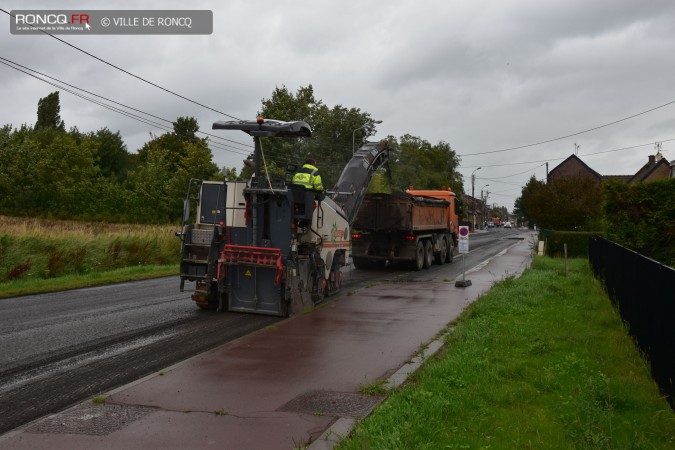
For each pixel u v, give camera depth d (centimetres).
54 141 4872
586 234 2831
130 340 912
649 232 1933
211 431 507
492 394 589
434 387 608
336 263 1447
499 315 1076
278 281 1090
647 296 730
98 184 4012
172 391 624
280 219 1130
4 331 978
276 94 5066
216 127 1199
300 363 748
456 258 2873
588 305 1179
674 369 554
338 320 1075
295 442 481
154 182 4003
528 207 3341
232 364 741
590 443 455
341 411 560
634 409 564
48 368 743
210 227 1204
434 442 466
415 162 6781
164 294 1477
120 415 548
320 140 4972
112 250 2169
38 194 3881
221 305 1169
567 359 723
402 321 1065
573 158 7931
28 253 1852
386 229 2102
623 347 816
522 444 466
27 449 467
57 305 1278
